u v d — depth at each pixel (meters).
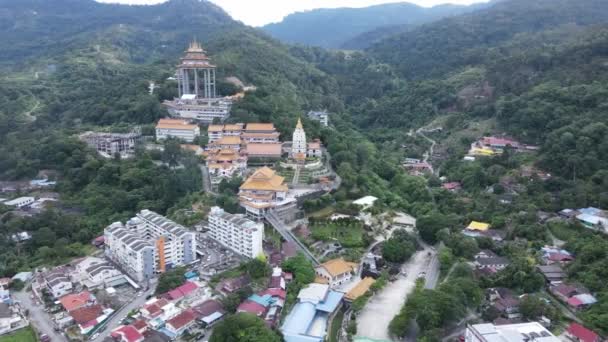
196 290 143.25
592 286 142.62
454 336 128.38
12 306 141.00
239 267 158.00
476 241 173.50
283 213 192.12
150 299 142.25
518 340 113.12
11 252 179.75
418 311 130.38
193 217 192.50
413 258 175.88
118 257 167.62
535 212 191.25
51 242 183.88
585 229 175.00
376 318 139.12
